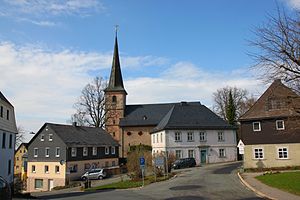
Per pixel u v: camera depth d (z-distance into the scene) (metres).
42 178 57.59
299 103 19.41
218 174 33.91
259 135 38.66
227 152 58.81
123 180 40.25
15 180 38.41
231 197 19.16
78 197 23.70
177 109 61.25
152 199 19.78
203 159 57.38
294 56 17.69
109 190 28.81
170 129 57.12
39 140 59.16
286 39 17.75
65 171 54.97
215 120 60.78
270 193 19.53
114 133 76.62
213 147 58.25
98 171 51.22
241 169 38.28
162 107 79.94
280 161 37.41
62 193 32.53
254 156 38.53
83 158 59.22
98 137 65.19
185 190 23.23
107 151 65.81
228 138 59.41
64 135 58.19
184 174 36.25
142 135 75.62
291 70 18.02
